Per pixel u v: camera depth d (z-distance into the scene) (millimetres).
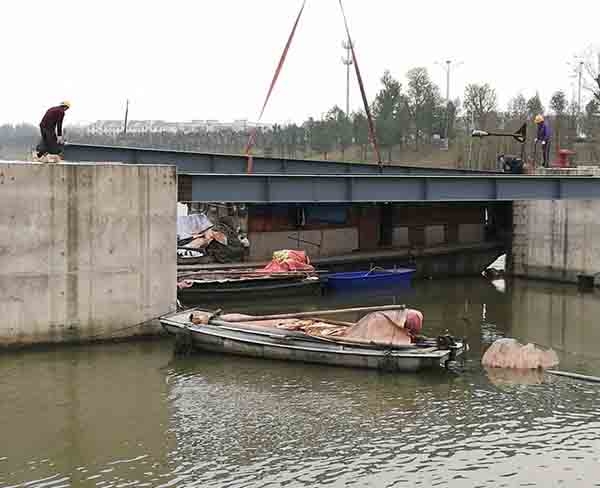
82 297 27047
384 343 24469
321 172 47438
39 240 26406
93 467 17312
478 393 22406
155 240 27844
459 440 18891
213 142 138625
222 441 18797
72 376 23688
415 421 20094
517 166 47969
